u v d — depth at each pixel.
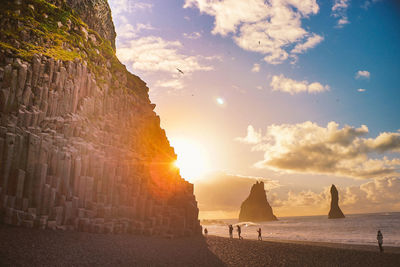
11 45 30.12
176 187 50.34
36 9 36.44
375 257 31.64
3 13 31.53
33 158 27.58
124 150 41.19
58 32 37.00
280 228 139.62
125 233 36.22
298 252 34.69
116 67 46.25
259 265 26.59
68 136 32.25
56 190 29.25
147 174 43.56
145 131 49.09
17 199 25.92
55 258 20.42
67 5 43.47
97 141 37.19
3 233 22.48
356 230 108.31
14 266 17.53
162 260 25.31
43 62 31.34
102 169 35.50
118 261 22.69
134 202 39.12
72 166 31.94
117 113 42.25
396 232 92.12
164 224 43.00
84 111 35.59
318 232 100.69
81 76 35.69
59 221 28.64
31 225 25.59
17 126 27.42
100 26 52.50
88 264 20.66
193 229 49.88
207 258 28.66
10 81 27.75
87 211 32.22
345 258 30.94
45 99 30.41
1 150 25.69
